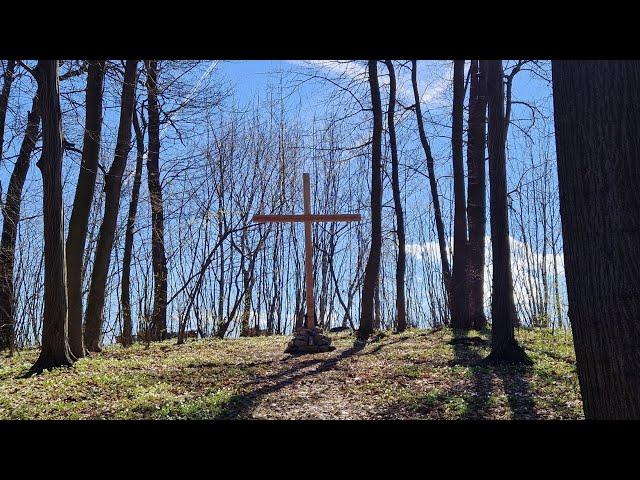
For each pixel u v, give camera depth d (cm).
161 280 2420
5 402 983
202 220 3228
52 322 1334
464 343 1595
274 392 1064
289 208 3672
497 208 1302
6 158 2106
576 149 405
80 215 1585
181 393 1071
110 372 1287
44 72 1316
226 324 2859
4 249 2091
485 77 2020
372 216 2072
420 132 2462
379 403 960
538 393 985
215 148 3478
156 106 2322
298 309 3644
